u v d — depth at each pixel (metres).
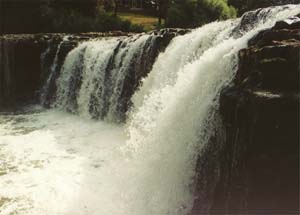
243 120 3.93
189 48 8.19
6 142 8.98
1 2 21.31
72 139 9.16
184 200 5.46
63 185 6.47
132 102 9.93
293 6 6.97
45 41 14.23
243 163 3.93
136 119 7.87
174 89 6.52
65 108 12.88
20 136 9.50
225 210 4.52
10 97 14.62
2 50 14.67
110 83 11.05
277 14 6.87
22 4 21.81
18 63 14.55
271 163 3.50
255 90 3.75
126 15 31.56
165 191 5.78
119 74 10.56
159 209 5.58
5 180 6.70
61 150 8.31
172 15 22.50
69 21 22.11
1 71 14.78
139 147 7.07
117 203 5.80
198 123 5.38
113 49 11.20
